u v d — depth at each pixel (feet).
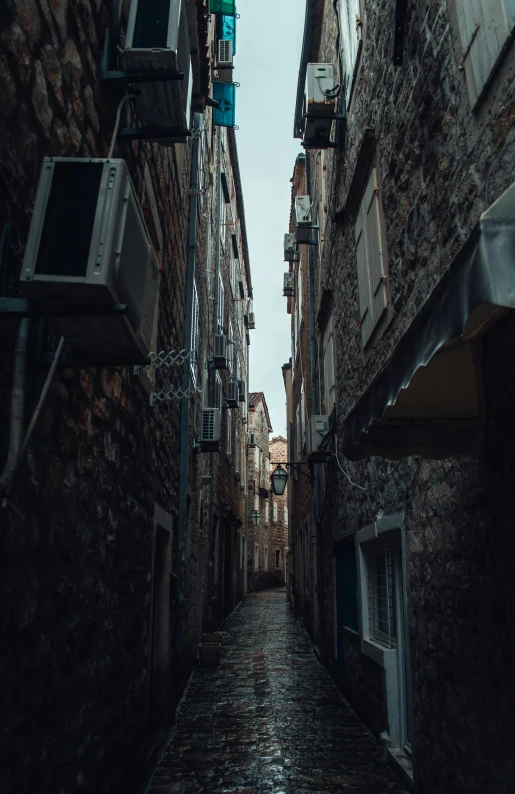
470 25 9.02
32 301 6.08
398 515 14.85
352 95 19.63
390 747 16.01
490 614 9.03
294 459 61.31
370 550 19.83
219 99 36.04
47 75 7.33
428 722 12.28
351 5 19.65
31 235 6.05
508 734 8.31
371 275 16.60
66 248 6.09
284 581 120.16
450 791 10.84
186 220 25.54
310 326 37.01
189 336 24.21
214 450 28.78
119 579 11.27
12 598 5.96
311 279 37.68
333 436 26.68
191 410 27.02
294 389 61.31
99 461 9.87
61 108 7.90
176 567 21.74
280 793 13.75
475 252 5.65
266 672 28.60
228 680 26.71
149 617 14.80
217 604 42.11
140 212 7.12
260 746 17.34
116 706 10.80
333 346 27.07
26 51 6.63
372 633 19.42
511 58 7.68
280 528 120.88
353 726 19.42
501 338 8.70
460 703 10.34
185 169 24.86
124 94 10.80
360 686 20.22
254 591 92.02
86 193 6.32
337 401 25.50
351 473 21.90
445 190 10.37
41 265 6.00
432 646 12.01
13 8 6.25
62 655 7.64
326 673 28.45
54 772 7.25
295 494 58.70
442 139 10.48
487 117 8.48
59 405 7.77
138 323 7.06
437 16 10.60
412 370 7.32
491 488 9.06
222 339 36.73
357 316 19.61
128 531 12.20
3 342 6.14
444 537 11.29
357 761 15.94
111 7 10.57
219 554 44.37
